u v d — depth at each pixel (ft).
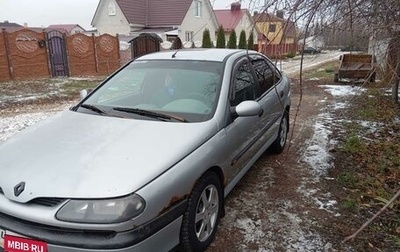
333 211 10.94
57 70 50.60
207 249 9.04
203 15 100.94
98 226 6.38
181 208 7.63
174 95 10.50
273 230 9.90
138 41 54.85
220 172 9.49
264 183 12.97
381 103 26.61
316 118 23.50
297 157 15.67
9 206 6.82
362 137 18.78
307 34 8.17
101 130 8.82
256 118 11.95
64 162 7.39
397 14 8.21
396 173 13.78
